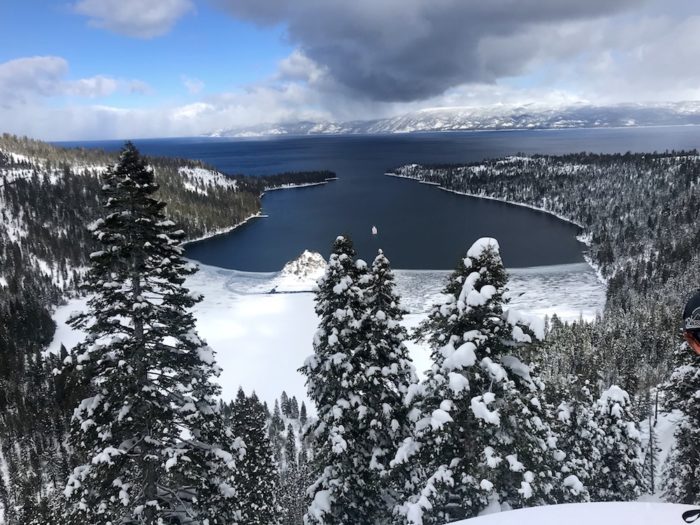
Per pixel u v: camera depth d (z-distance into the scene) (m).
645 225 184.50
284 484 49.50
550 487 11.13
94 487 10.73
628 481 21.52
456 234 180.62
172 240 11.56
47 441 71.19
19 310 108.62
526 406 11.16
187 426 11.63
